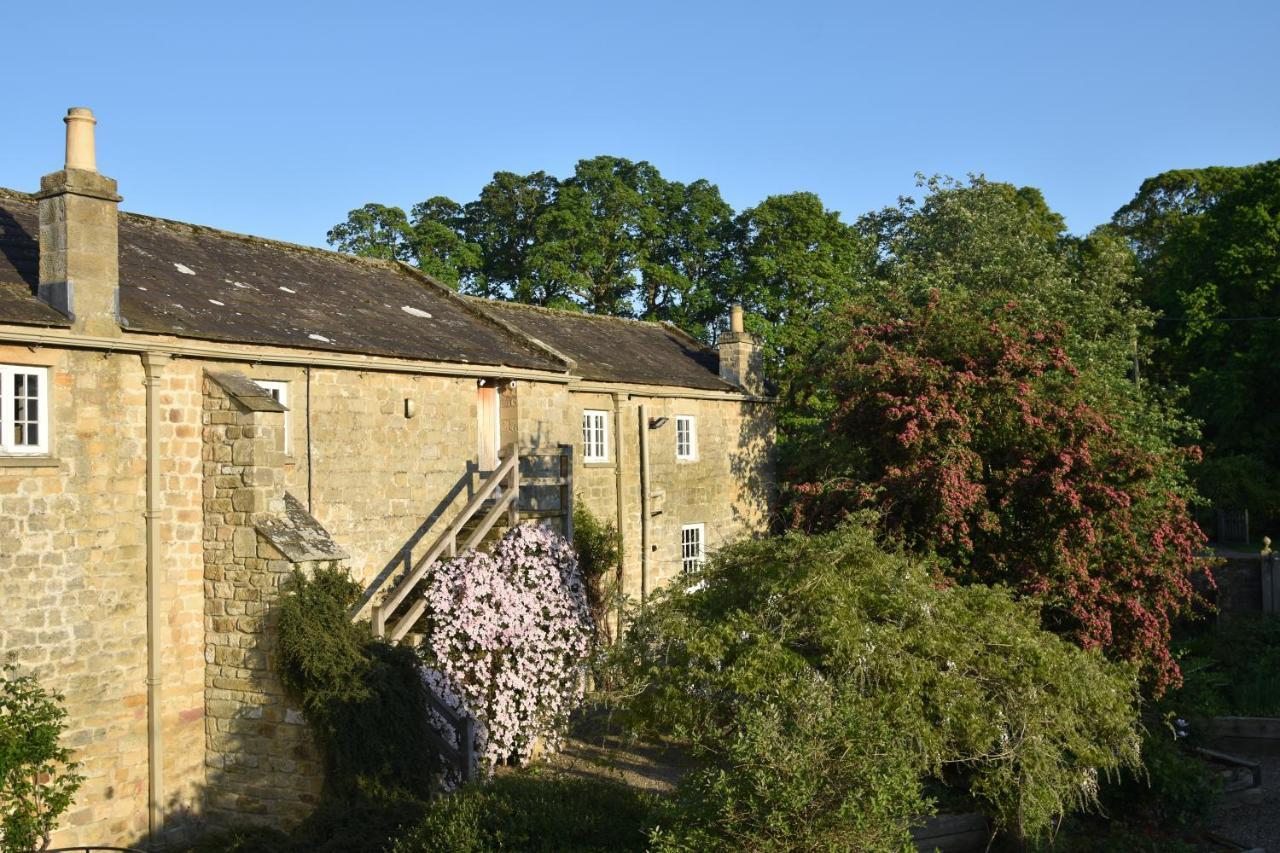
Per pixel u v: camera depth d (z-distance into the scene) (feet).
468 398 57.67
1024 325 61.21
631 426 72.38
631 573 71.56
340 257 66.39
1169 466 60.75
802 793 24.07
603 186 124.26
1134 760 37.60
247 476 43.19
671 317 125.49
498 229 132.77
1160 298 116.16
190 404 43.96
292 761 42.24
